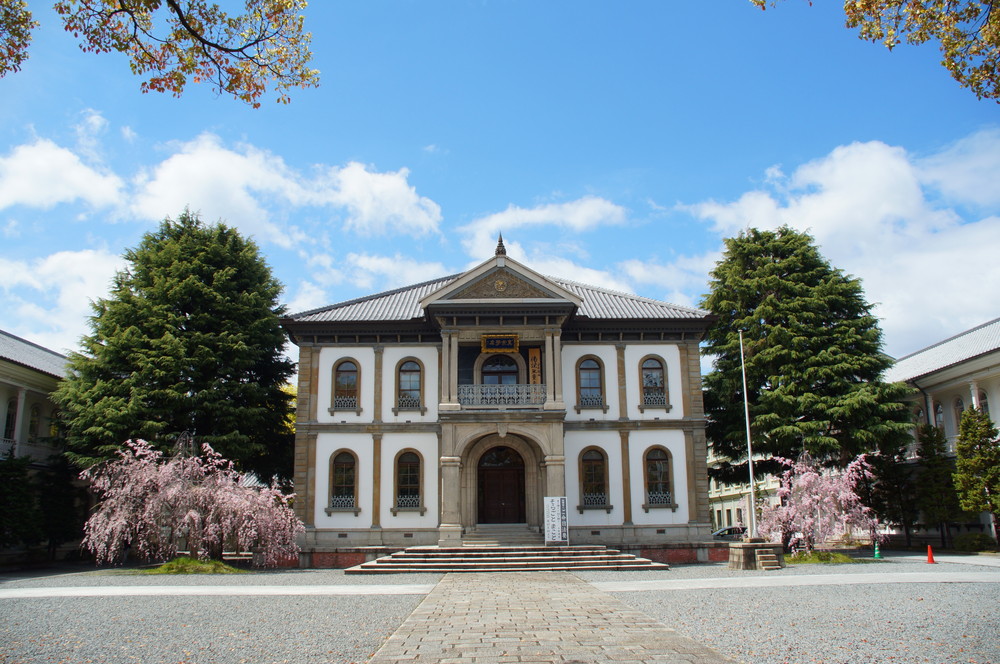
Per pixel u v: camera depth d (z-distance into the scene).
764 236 38.22
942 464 33.72
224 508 25.33
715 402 37.16
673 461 31.22
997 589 16.98
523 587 19.16
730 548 25.22
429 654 10.17
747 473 36.88
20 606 15.29
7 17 10.39
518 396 30.84
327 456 30.92
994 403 34.59
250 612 14.51
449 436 29.02
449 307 29.97
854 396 32.47
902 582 18.83
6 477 29.77
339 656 10.19
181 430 30.98
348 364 32.03
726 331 37.59
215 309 32.59
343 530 30.19
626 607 14.82
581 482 30.86
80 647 10.88
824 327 35.12
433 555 26.23
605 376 31.91
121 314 31.41
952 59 10.99
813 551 28.55
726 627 12.24
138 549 26.47
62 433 34.22
